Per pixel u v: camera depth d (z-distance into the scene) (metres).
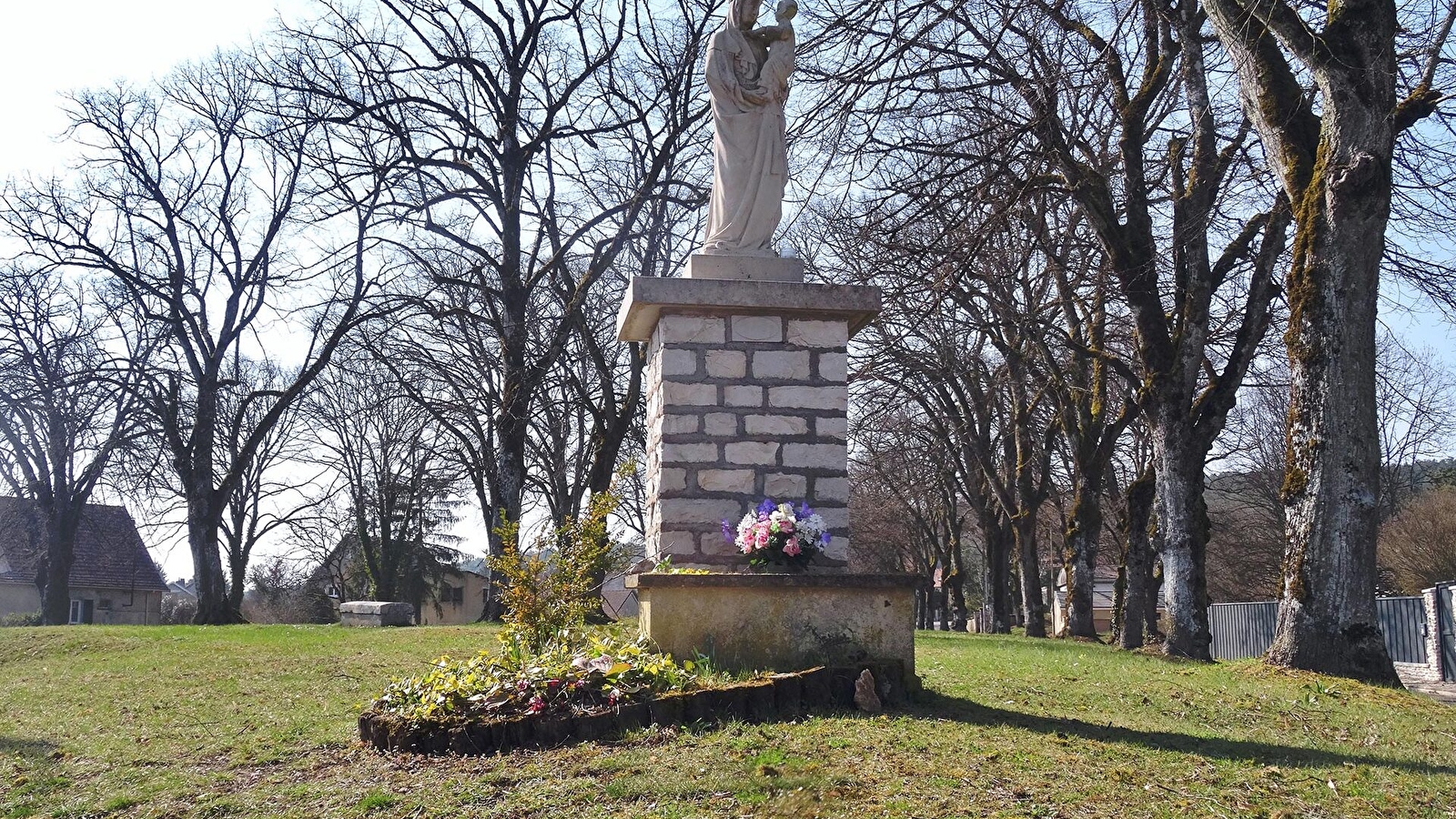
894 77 18.52
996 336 29.34
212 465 36.16
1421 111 15.33
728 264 11.24
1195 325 20.52
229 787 7.82
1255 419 49.22
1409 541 45.75
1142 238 20.38
